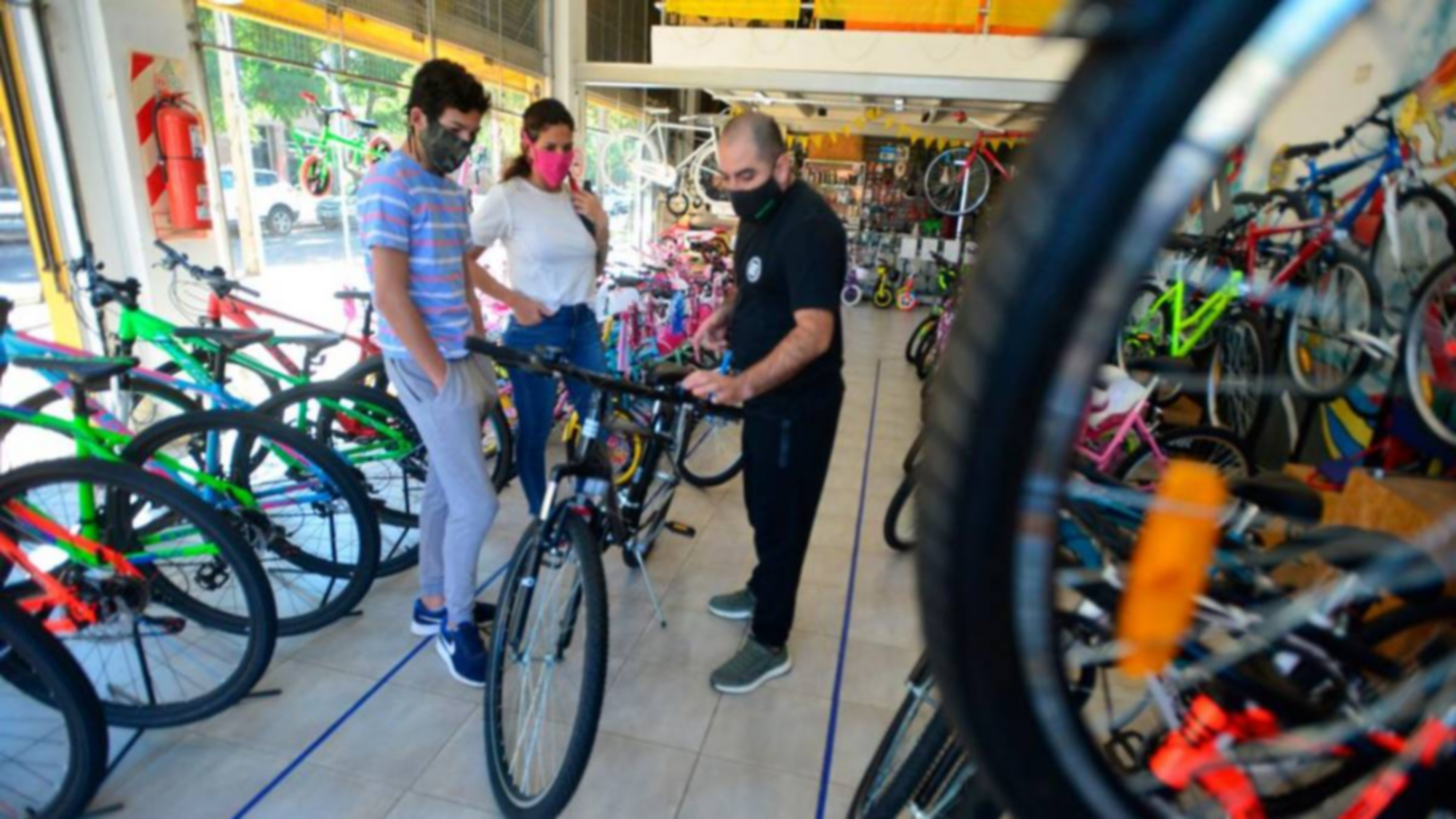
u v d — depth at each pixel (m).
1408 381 2.07
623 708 1.97
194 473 2.01
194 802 1.62
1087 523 0.81
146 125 3.03
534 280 2.51
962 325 0.34
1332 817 0.92
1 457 2.41
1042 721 0.40
